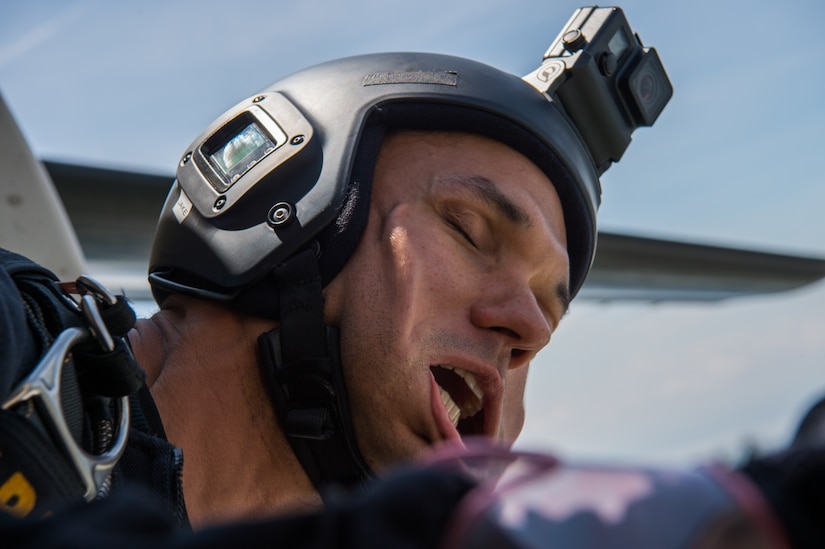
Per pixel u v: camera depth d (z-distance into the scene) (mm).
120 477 801
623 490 353
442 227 1126
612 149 1377
